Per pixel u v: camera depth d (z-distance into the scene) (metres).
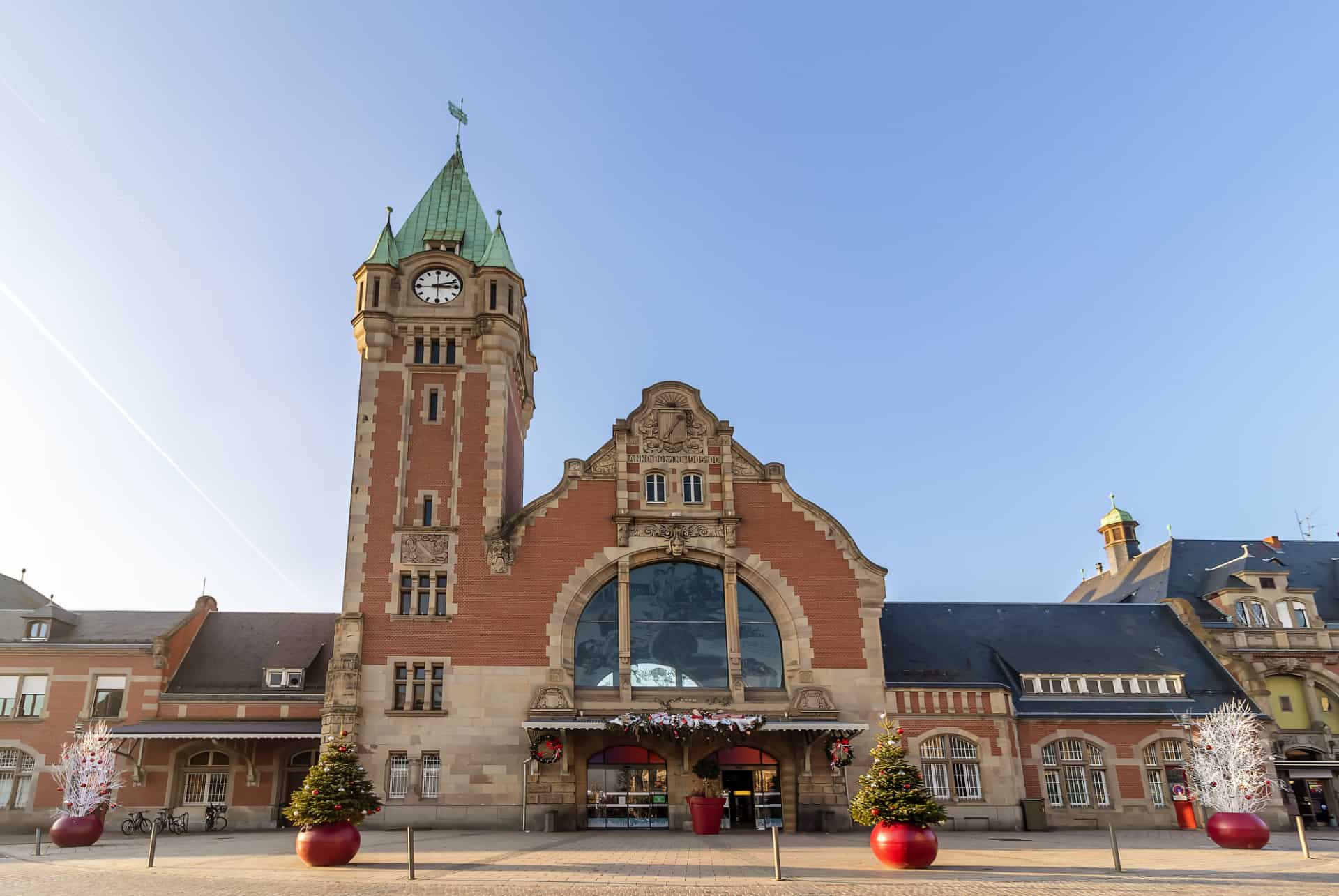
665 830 38.72
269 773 46.06
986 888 21.52
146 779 45.53
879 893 20.83
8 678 47.72
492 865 25.97
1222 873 24.28
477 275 47.06
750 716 38.69
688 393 45.62
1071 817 41.50
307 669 49.62
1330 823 47.28
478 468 43.78
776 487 44.47
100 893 21.12
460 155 53.47
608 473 44.09
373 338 45.44
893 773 25.94
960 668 45.69
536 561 42.41
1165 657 47.97
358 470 43.41
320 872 24.52
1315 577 55.59
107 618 51.94
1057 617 50.53
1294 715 49.53
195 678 49.03
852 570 43.25
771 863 26.27
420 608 41.66
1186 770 42.34
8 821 45.59
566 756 39.34
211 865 26.58
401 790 39.09
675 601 42.69
